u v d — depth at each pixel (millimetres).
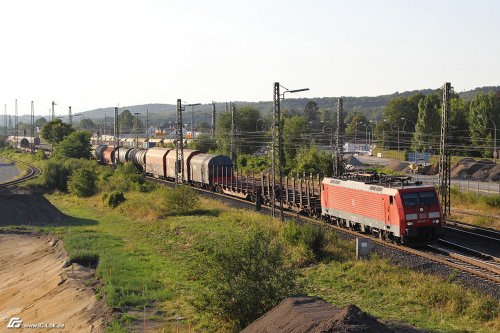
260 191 47094
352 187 34188
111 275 26953
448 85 39969
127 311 21453
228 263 19375
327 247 29141
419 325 17750
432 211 29438
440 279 22703
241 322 18734
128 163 74562
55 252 35406
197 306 19547
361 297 21594
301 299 17016
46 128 113062
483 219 39562
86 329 20516
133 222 46188
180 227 40031
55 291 26641
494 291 20953
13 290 29688
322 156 66125
